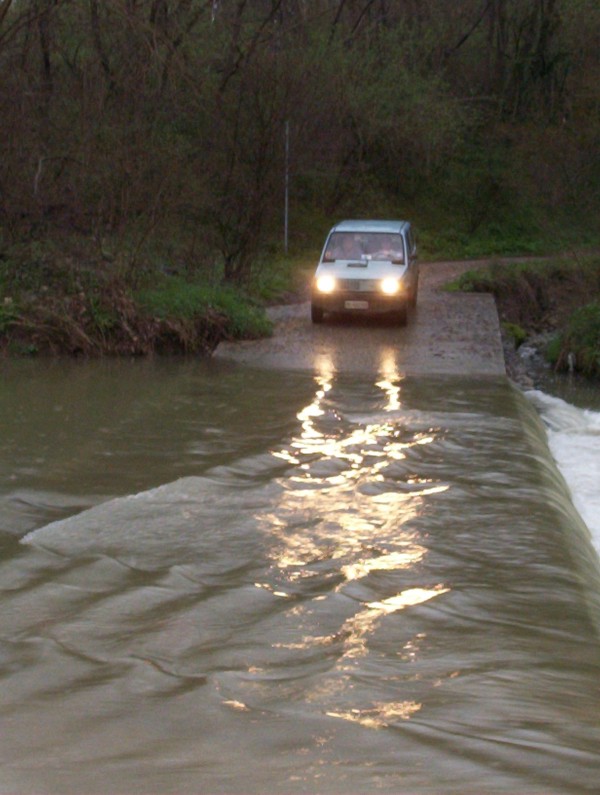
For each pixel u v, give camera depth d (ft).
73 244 61.46
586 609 21.26
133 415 40.63
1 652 18.65
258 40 84.43
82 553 24.48
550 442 45.19
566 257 103.14
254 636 19.39
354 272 61.72
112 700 16.31
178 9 85.30
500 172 138.82
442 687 16.79
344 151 124.16
